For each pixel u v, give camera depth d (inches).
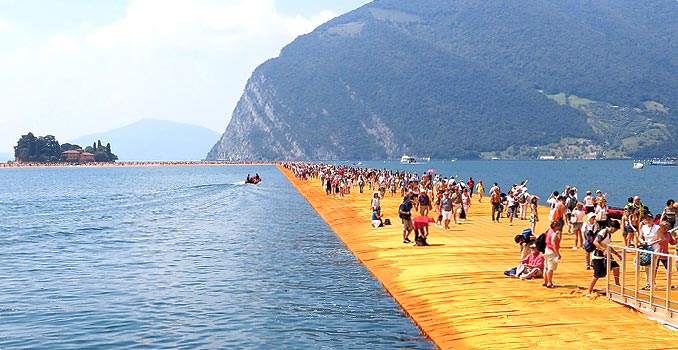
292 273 1042.1
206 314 783.7
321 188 3580.2
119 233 1668.3
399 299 801.6
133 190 4116.6
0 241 1515.7
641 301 653.9
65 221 2046.0
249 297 871.7
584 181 5487.2
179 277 1025.5
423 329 674.8
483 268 933.8
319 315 765.3
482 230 1402.6
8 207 2736.2
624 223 1033.5
